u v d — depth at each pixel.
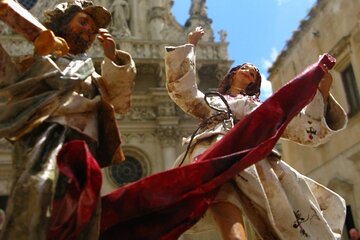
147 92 23.02
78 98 2.69
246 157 2.83
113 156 2.79
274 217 3.09
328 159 17.75
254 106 3.60
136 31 25.16
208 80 24.31
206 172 2.74
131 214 2.62
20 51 21.86
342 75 16.97
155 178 2.68
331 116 3.72
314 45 18.58
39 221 2.22
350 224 16.22
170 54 3.60
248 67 3.92
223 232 2.91
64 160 2.25
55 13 3.05
